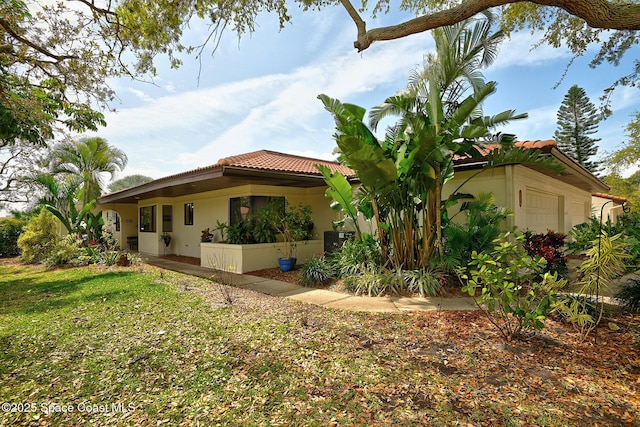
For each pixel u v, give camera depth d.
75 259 11.45
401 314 5.20
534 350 3.73
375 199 7.25
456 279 6.79
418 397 2.85
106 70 7.41
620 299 5.27
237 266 9.48
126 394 2.98
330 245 9.76
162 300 6.20
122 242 18.38
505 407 2.67
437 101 5.72
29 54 7.12
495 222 6.69
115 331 4.55
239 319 5.00
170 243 15.14
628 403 2.69
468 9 3.57
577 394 2.84
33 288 7.75
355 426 2.48
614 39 5.76
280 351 3.82
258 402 2.82
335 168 12.77
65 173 15.09
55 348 4.00
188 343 4.08
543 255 6.47
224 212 11.77
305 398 2.87
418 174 6.51
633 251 4.84
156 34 6.20
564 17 6.01
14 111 7.30
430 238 6.83
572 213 13.30
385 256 7.45
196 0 5.74
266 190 10.75
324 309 5.55
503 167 7.40
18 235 16.27
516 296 3.97
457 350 3.79
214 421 2.57
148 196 14.38
